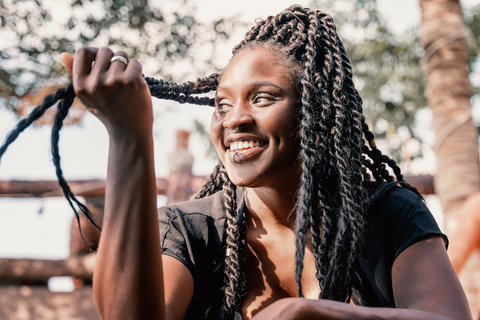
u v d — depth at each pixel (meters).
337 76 1.19
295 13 1.26
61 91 0.84
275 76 1.13
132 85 0.79
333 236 1.15
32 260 4.71
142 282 0.83
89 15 4.30
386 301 1.15
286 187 1.18
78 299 4.68
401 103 7.50
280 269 1.22
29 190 4.90
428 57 4.42
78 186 4.87
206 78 1.32
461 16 4.45
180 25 4.43
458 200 4.00
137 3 4.35
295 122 1.13
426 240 1.10
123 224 0.82
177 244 1.17
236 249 1.20
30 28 4.20
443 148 4.18
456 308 0.95
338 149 1.14
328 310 0.75
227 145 1.16
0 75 4.18
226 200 1.25
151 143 0.85
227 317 1.16
